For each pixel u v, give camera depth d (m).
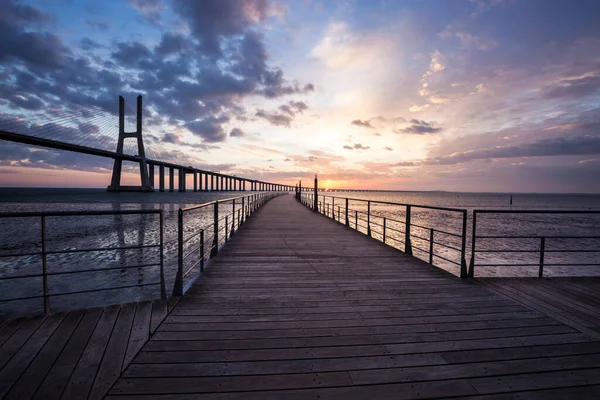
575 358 2.56
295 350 2.63
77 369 2.31
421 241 21.81
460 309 3.55
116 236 22.80
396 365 2.43
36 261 14.21
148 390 2.10
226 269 5.25
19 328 2.86
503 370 2.39
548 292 4.12
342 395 2.09
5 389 2.08
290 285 4.39
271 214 17.00
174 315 3.29
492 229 29.62
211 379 2.23
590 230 30.42
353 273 5.04
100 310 3.29
